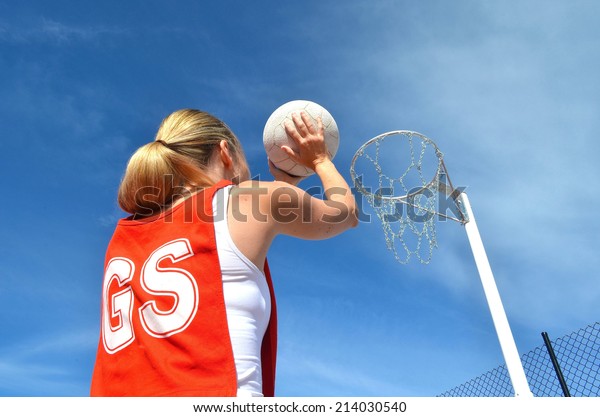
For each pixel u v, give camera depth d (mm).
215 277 1020
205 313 982
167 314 986
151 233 1114
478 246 5895
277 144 2057
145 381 942
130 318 1016
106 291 1099
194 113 1316
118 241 1161
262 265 1100
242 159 1339
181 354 946
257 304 1050
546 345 5492
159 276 1028
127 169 1204
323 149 1344
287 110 2072
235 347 976
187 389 916
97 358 1076
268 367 1105
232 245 1056
